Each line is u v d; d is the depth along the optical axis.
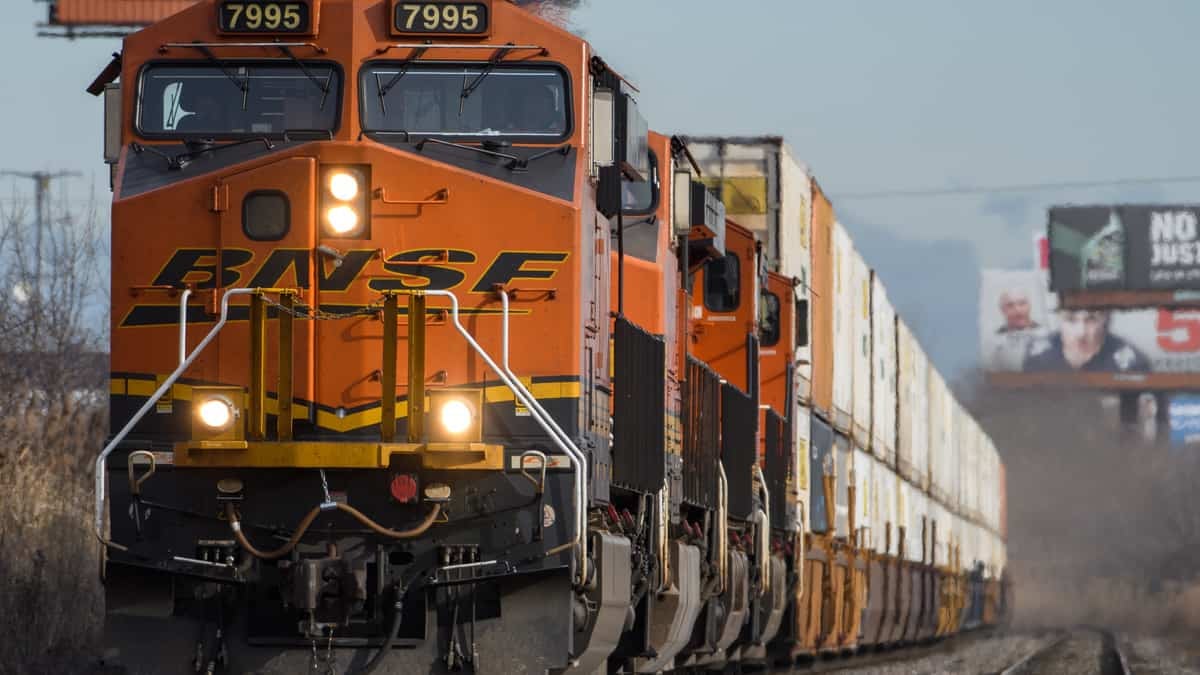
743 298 77.75
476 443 42.16
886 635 128.62
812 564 94.69
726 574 69.56
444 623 42.72
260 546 42.62
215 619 42.50
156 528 42.69
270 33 45.28
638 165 50.22
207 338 42.84
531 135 45.53
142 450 42.84
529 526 42.66
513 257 44.56
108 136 45.28
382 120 45.12
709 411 68.00
